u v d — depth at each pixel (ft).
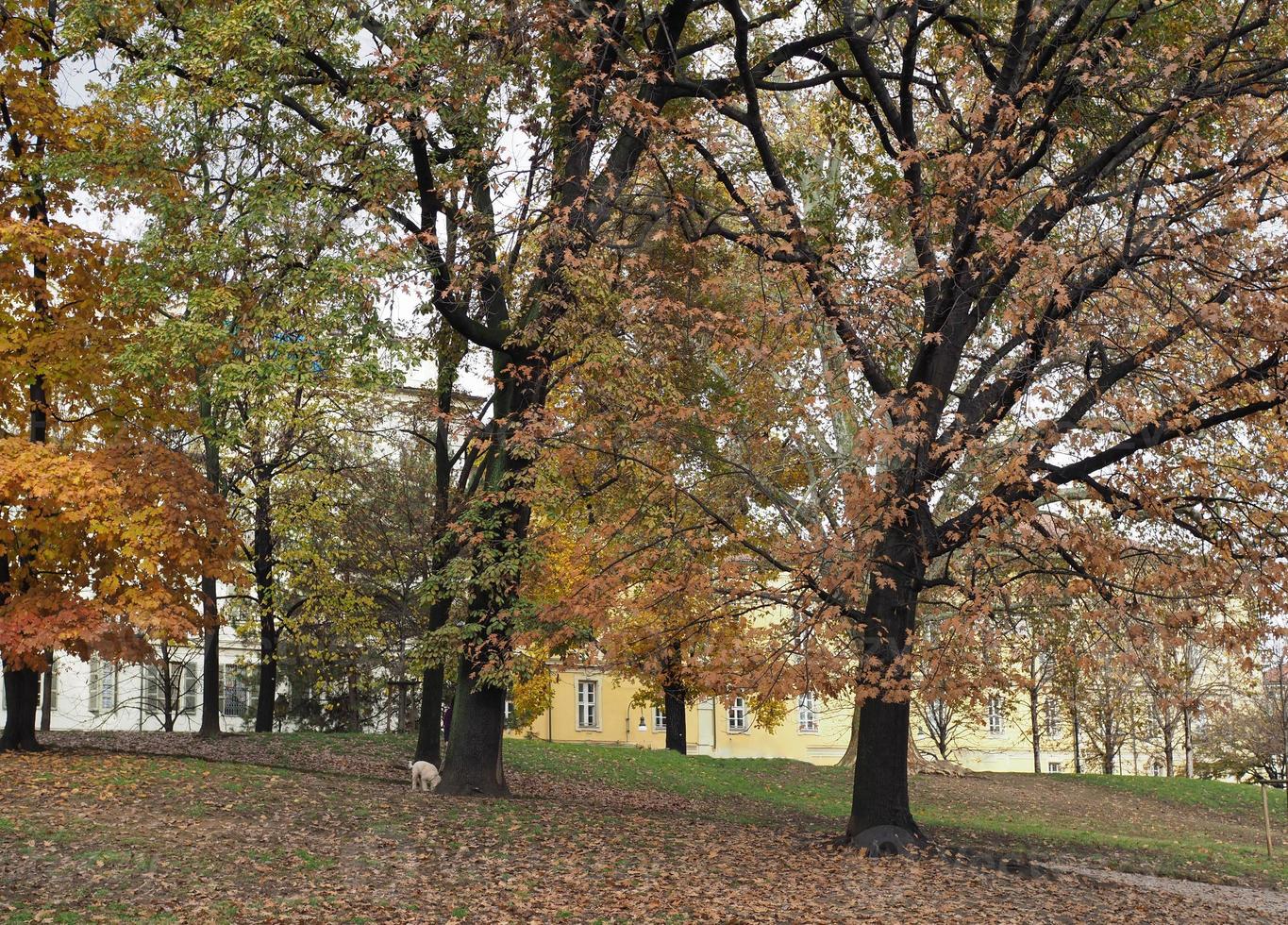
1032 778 113.60
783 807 86.12
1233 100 47.50
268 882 41.06
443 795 64.39
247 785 58.70
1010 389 46.88
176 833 46.65
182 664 117.91
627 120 52.19
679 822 61.62
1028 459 45.29
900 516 44.24
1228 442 50.83
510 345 61.72
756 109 54.08
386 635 104.88
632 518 54.70
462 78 55.83
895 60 60.29
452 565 62.85
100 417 69.46
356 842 48.42
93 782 55.57
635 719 181.27
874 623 50.19
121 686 134.21
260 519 98.07
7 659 61.11
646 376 60.80
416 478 103.35
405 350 57.11
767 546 58.59
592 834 54.60
